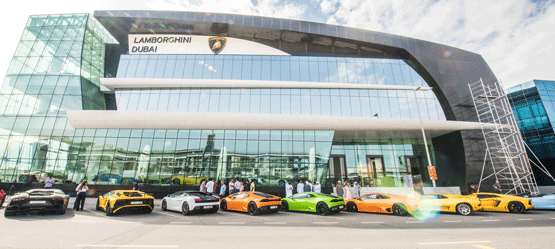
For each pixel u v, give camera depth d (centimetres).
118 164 1994
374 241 568
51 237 586
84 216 981
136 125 2094
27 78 2227
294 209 1241
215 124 2141
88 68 2362
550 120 2892
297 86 2388
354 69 2589
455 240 573
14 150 1978
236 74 2459
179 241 561
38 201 936
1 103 2125
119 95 2262
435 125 2342
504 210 1195
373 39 2675
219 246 516
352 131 2348
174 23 2544
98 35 2575
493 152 2342
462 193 2261
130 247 500
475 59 2750
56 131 2047
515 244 526
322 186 2092
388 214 1168
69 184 1905
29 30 2438
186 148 2083
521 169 2197
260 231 701
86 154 2000
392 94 2492
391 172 2520
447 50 2722
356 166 2525
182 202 1125
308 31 2616
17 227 707
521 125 3191
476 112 2483
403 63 2681
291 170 2105
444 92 2502
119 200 1016
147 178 1983
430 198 1175
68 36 2386
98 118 2053
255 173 2069
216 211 1176
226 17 2562
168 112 2089
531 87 3114
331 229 740
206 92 2305
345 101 2400
